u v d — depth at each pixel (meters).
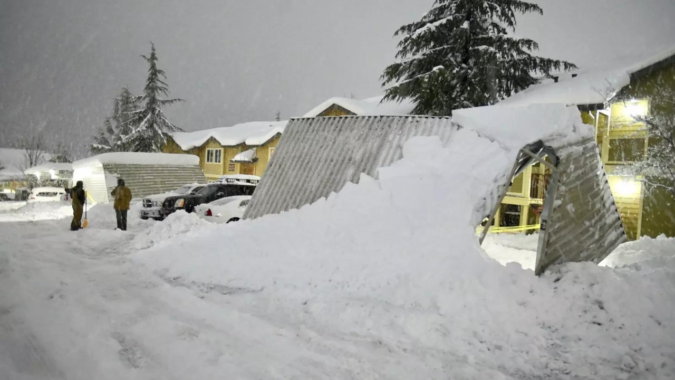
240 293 7.21
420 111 19.56
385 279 6.99
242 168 34.22
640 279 6.31
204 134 39.38
